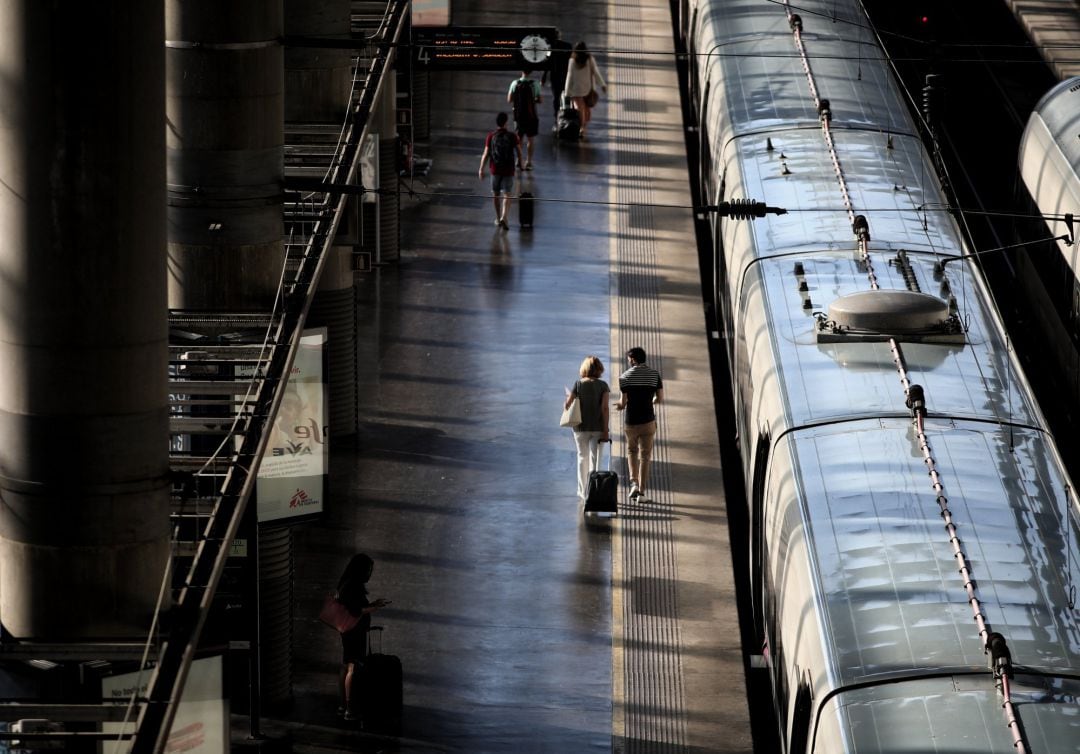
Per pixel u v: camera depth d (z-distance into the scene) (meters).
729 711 18.30
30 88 11.78
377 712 17.98
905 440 16.62
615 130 41.78
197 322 18.02
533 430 26.39
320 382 18.45
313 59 23.69
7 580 12.73
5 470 12.51
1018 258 29.41
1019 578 14.15
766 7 32.69
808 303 19.97
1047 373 26.05
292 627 19.33
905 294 19.05
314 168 22.20
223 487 12.85
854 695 12.93
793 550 15.51
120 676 12.56
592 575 21.62
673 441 25.67
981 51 45.34
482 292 32.19
